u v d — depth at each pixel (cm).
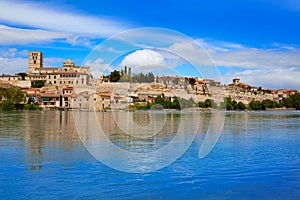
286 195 1256
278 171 1606
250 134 3406
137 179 1435
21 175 1477
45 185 1334
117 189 1293
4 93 11119
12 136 2955
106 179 1423
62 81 15888
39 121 5244
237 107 16188
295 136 3206
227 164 1753
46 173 1515
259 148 2338
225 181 1423
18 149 2167
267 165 1736
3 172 1528
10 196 1210
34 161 1767
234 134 3397
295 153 2117
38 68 18888
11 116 6894
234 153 2103
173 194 1248
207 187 1338
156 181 1409
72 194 1234
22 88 14088
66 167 1631
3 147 2258
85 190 1280
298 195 1256
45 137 2880
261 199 1213
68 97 12275
